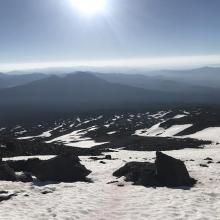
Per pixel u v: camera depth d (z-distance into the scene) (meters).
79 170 29.75
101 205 20.64
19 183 26.22
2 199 20.81
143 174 27.98
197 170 32.25
